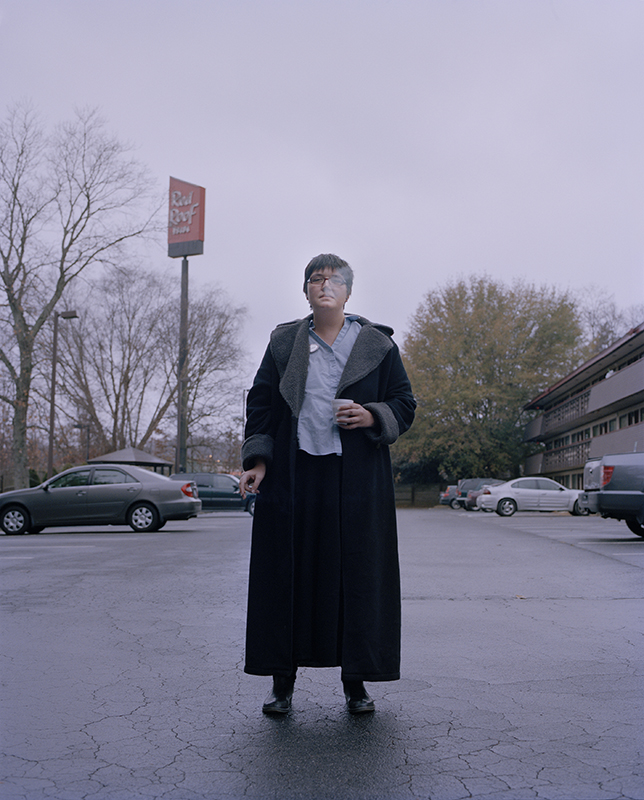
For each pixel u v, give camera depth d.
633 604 6.35
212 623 5.49
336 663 3.15
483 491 29.73
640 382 31.33
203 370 44.31
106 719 3.23
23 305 32.44
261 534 3.22
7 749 2.85
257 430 3.33
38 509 16.86
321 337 3.43
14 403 32.28
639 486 13.54
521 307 52.34
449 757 2.72
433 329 52.25
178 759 2.72
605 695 3.56
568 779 2.50
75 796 2.38
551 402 51.59
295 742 2.90
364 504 3.17
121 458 29.92
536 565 9.41
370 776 2.53
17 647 4.69
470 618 5.69
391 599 3.22
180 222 47.72
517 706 3.39
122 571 8.76
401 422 3.31
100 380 43.69
